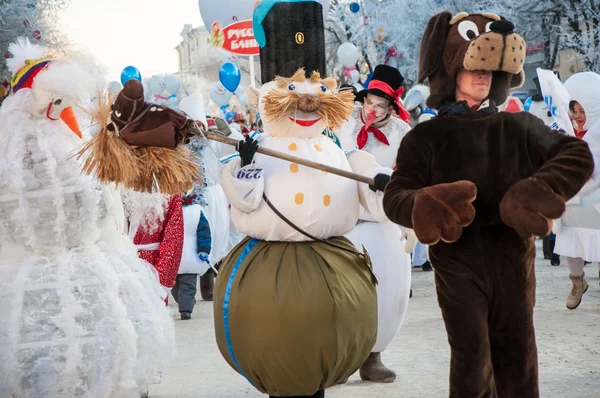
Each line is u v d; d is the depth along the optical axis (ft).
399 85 20.54
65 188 13.94
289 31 15.14
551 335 25.04
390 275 18.95
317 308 13.94
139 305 14.47
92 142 13.84
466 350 13.88
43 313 13.34
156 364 14.65
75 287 13.67
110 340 13.62
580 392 18.89
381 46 98.27
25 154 13.96
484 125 14.07
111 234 15.06
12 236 13.82
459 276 13.99
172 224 19.74
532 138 13.87
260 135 15.33
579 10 88.84
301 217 14.51
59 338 13.28
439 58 15.15
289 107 14.80
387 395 19.10
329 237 14.99
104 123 13.82
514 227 13.10
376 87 20.29
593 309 29.25
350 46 57.77
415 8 94.17
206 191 33.04
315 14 15.29
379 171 15.25
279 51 15.16
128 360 13.75
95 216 14.29
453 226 12.97
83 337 13.42
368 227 18.97
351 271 14.66
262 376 14.43
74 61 14.64
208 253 29.32
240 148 14.51
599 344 23.68
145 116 13.82
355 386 20.01
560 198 12.94
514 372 14.06
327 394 19.30
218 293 14.82
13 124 14.12
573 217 28.45
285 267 14.32
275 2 15.21
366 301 14.66
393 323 19.34
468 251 14.01
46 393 13.11
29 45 15.05
